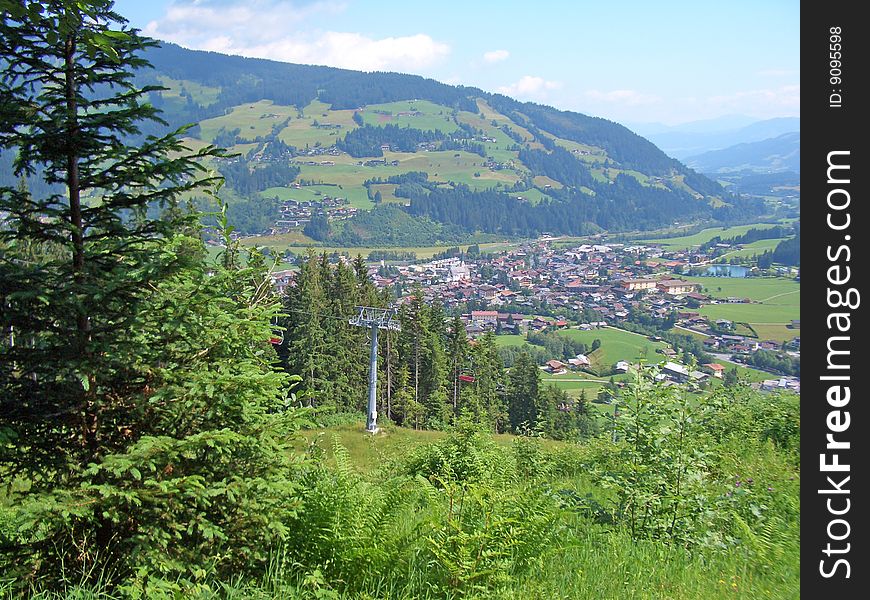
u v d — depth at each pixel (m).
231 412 5.11
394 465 12.49
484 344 58.47
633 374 7.36
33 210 4.90
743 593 5.09
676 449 7.02
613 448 8.56
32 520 4.09
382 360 53.28
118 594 4.39
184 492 4.55
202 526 4.54
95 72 4.98
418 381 54.12
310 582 4.56
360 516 5.29
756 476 8.39
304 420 5.46
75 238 4.88
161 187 5.13
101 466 4.21
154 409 4.96
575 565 5.45
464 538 4.96
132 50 4.90
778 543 6.03
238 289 5.91
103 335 4.87
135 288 4.93
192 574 4.57
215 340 5.28
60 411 4.66
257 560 4.96
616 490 6.98
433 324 59.75
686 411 7.11
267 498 4.98
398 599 4.70
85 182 4.98
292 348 47.06
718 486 7.75
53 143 4.75
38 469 4.65
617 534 6.34
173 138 5.04
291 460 5.45
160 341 5.11
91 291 4.60
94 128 4.91
